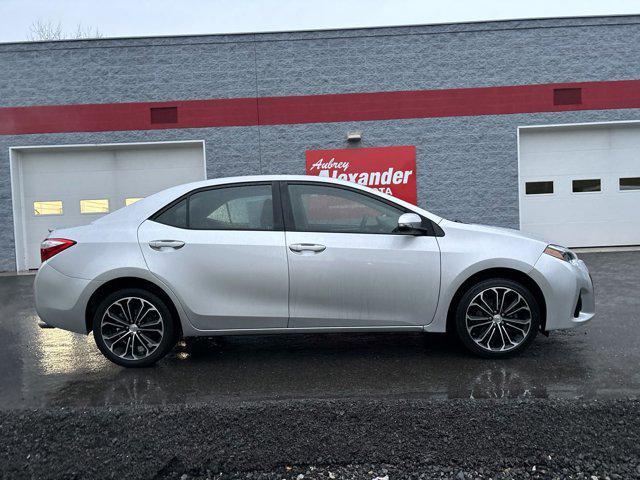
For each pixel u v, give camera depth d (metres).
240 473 3.17
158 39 11.35
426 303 4.53
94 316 4.56
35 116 11.34
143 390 4.10
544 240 4.75
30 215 11.68
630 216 11.80
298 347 5.25
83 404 3.82
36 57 11.26
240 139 11.52
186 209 4.65
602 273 8.86
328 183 4.70
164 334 4.57
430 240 4.56
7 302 8.12
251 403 3.65
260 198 4.67
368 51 11.46
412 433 3.36
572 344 5.07
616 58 11.42
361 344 5.31
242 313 4.51
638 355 4.70
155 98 11.43
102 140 11.42
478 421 3.42
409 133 11.59
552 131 11.77
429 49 11.46
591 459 3.20
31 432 3.44
